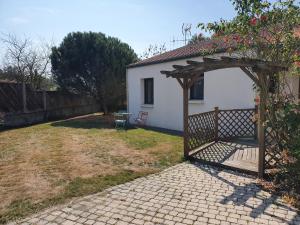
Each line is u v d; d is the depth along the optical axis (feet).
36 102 51.24
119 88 61.46
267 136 17.72
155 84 42.80
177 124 39.37
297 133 15.71
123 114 44.11
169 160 22.36
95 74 59.57
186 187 16.46
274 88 18.26
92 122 48.60
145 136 33.71
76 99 64.03
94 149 26.27
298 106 15.99
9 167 20.44
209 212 13.26
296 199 14.32
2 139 31.89
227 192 15.65
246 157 22.15
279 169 17.21
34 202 14.46
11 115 43.32
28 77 73.10
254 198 14.79
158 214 13.11
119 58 62.03
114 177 18.17
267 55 18.34
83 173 19.02
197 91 36.52
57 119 55.26
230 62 17.95
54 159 22.61
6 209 13.67
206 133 27.14
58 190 16.01
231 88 31.14
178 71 21.84
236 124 29.94
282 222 12.27
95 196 15.21
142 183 17.17
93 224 12.23
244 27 17.99
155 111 43.45
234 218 12.68
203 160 21.54
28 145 28.32
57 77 61.16
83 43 59.21
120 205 14.08
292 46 17.25
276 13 17.29
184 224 12.19
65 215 13.06
